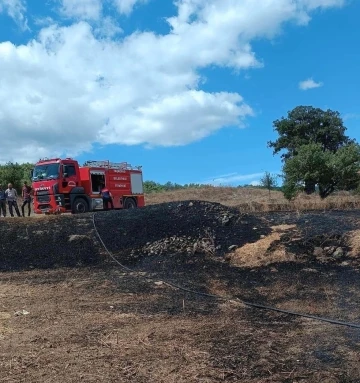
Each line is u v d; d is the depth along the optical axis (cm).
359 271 849
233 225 1198
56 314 670
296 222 1164
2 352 496
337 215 1222
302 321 625
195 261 1021
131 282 902
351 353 490
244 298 770
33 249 1195
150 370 442
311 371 442
